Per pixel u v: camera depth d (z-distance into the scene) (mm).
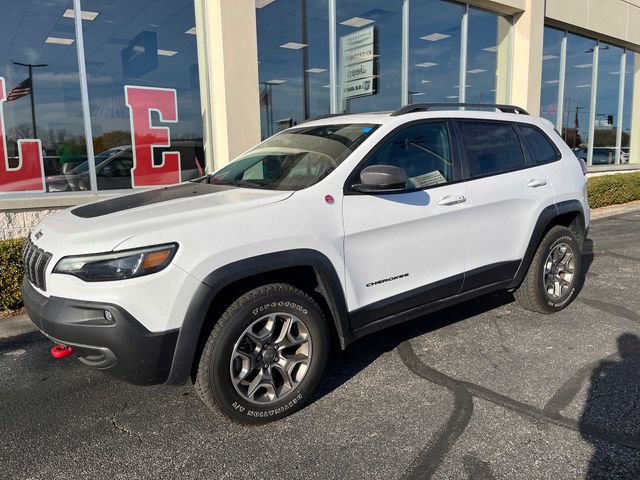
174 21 7051
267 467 2609
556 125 13156
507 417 2998
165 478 2545
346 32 8969
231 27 6984
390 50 9625
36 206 5953
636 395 3209
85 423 3064
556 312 4738
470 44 10898
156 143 7012
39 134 6184
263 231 2883
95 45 6469
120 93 6691
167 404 3281
